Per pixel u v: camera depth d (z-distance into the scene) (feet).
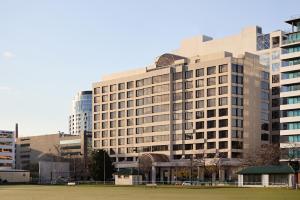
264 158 596.29
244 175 483.10
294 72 601.21
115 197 246.88
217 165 627.46
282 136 606.14
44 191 347.36
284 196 243.19
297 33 598.75
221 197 238.07
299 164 531.09
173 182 621.31
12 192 328.08
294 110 595.47
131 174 595.06
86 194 289.12
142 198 235.20
